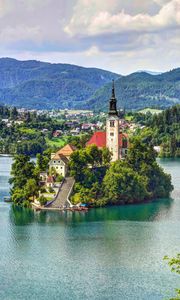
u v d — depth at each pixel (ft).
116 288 649.61
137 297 623.77
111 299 619.26
